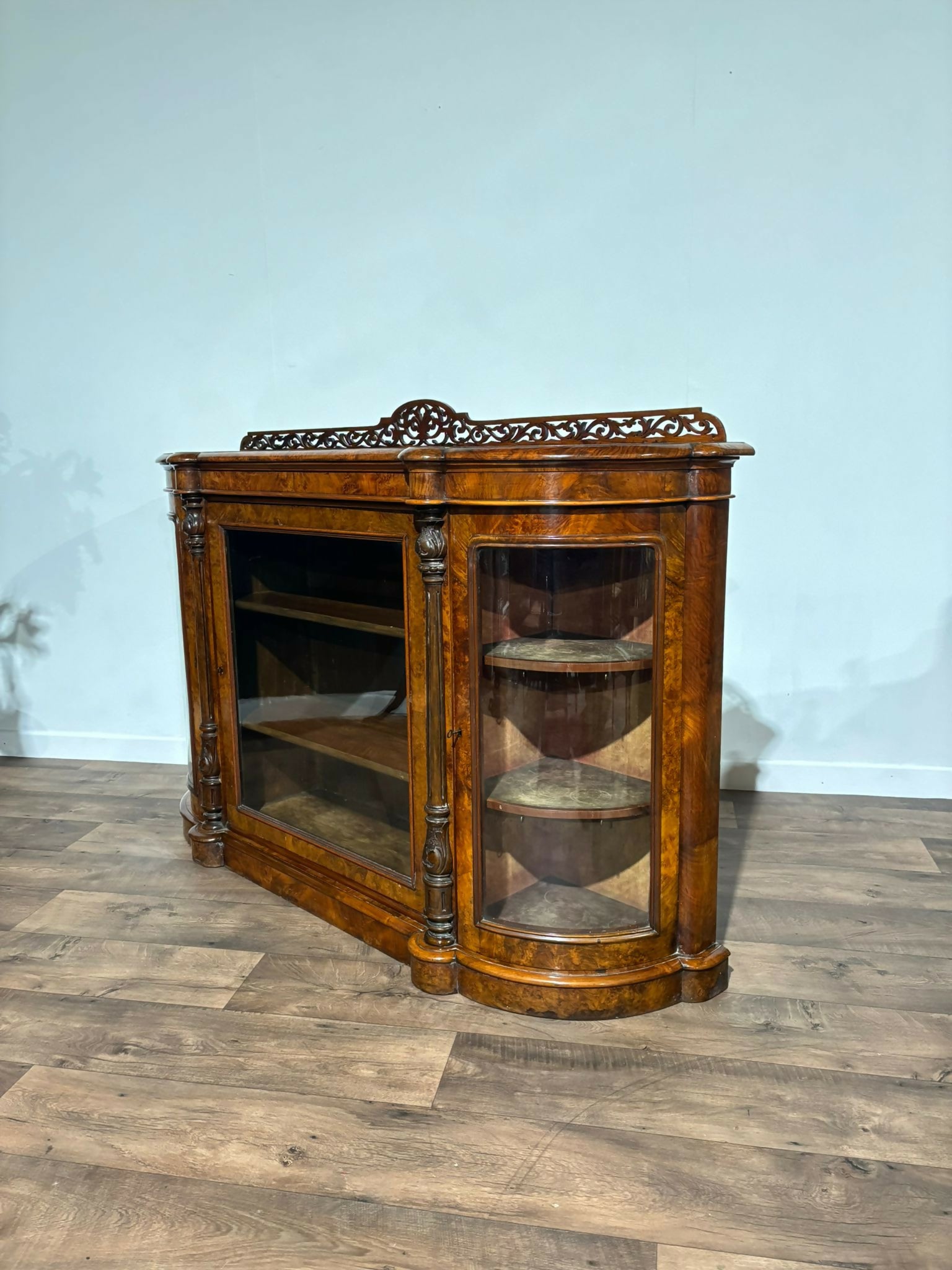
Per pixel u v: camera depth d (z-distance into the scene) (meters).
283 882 2.64
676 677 2.00
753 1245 1.47
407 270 3.39
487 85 3.21
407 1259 1.45
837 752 3.42
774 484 3.27
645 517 1.92
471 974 2.13
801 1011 2.09
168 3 3.41
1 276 3.73
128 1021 2.07
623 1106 1.79
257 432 2.69
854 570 3.28
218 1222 1.53
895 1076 1.87
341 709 2.39
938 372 3.11
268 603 2.55
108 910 2.60
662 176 3.15
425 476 1.96
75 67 3.53
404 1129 1.73
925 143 2.99
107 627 3.88
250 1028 2.04
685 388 3.25
